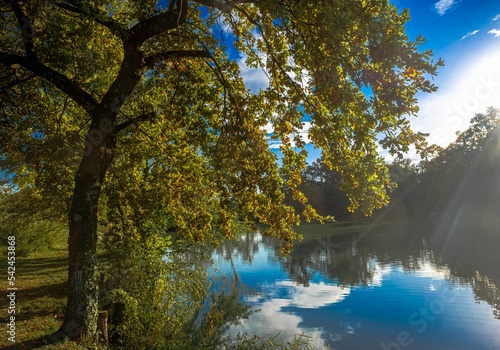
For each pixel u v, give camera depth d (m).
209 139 10.12
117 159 11.70
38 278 16.36
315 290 18.62
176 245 12.02
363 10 6.20
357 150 7.62
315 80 6.99
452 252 29.42
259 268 24.88
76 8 7.75
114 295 9.46
